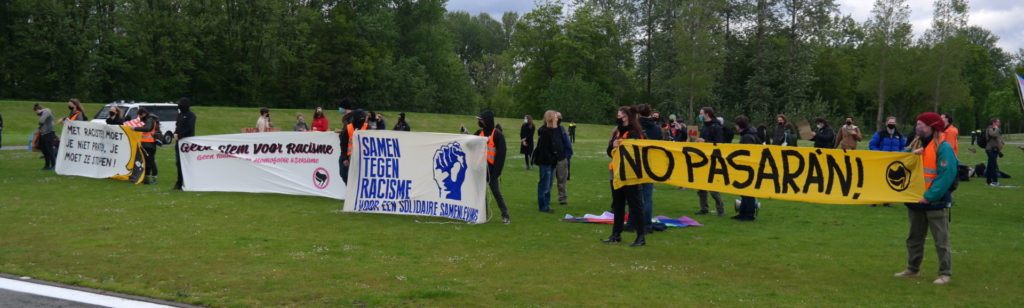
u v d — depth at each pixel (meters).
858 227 10.26
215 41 66.19
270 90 69.00
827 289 6.48
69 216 10.16
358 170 11.10
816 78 66.56
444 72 77.69
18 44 55.62
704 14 64.88
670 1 70.25
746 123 11.17
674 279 6.81
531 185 15.80
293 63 68.56
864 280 6.86
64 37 54.78
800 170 8.17
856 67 82.25
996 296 6.27
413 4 77.25
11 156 20.72
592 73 77.00
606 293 6.23
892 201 7.27
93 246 8.05
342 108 12.65
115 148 15.12
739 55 69.94
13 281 6.44
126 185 14.28
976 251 8.40
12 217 9.99
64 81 56.78
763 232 9.74
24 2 53.91
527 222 10.37
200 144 13.44
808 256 8.02
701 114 11.39
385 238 8.86
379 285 6.43
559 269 7.20
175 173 16.98
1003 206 12.84
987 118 86.94
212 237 8.71
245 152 13.30
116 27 60.25
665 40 70.12
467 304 5.83
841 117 66.44
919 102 71.62
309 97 69.00
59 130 34.16
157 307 5.68
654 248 8.42
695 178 8.64
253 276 6.73
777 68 67.12
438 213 10.55
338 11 70.75
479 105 84.94
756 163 8.41
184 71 65.06
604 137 60.97
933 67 63.00
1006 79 104.81
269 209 11.25
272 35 67.31
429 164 10.62
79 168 15.85
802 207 12.55
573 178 17.92
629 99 79.88
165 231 9.08
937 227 6.79
